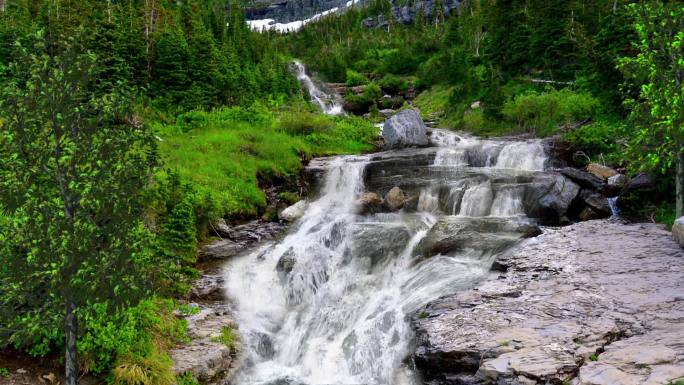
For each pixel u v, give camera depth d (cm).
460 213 1991
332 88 6594
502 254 1444
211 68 3600
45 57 735
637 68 1527
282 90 4838
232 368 1176
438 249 1535
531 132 2988
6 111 710
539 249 1434
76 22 3281
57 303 789
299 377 1196
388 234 1684
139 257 859
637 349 842
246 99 3712
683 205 1479
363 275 1559
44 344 977
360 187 2314
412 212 2045
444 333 1017
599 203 1814
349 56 8331
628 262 1267
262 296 1534
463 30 6969
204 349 1168
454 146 2795
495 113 3344
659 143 1489
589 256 1332
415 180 2222
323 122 3278
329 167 2480
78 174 754
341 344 1266
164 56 3253
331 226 1828
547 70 3778
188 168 2178
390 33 9925
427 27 9338
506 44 4203
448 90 5209
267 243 1867
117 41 3086
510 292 1162
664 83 1420
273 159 2503
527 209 1875
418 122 3183
